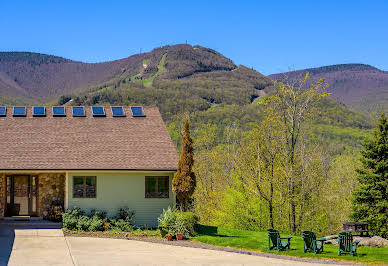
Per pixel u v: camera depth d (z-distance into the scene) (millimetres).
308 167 34281
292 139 33438
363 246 22766
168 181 28234
